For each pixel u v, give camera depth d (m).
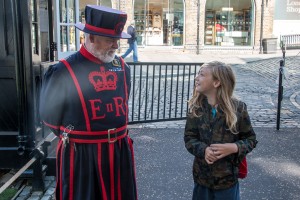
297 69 14.99
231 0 23.09
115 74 2.57
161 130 6.44
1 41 3.98
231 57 20.27
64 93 2.48
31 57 3.90
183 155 5.19
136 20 22.91
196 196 2.89
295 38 24.08
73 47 7.57
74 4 7.66
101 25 2.41
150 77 11.74
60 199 2.58
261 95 9.89
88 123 2.48
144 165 4.81
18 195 3.96
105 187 2.52
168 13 22.97
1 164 4.14
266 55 21.36
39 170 3.98
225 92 2.71
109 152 2.53
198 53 22.72
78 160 2.50
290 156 5.18
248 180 4.37
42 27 4.53
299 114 7.76
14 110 4.12
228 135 2.72
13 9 3.80
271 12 22.88
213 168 2.76
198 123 2.78
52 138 4.34
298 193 4.07
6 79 4.05
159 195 4.01
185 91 10.07
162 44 23.27
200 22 22.67
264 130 6.47
